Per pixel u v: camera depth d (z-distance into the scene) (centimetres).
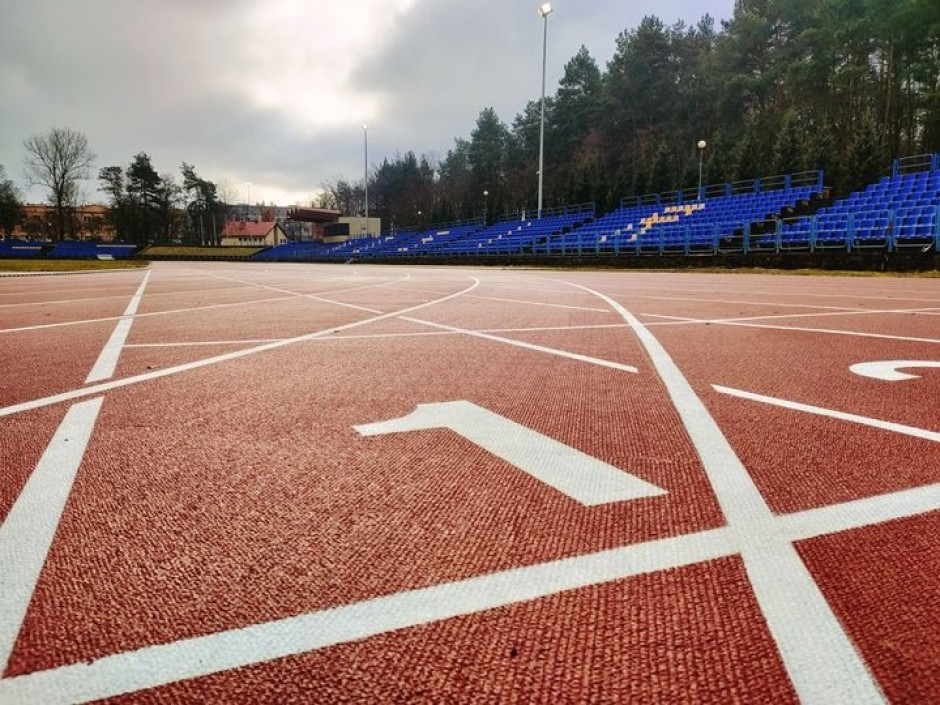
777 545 185
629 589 161
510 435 301
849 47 4775
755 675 128
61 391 402
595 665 132
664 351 545
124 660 135
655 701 121
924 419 321
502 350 560
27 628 147
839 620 147
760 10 5516
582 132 7238
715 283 1619
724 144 5131
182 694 125
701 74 5953
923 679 127
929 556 177
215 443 291
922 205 2092
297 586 165
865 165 2886
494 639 141
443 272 3036
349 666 132
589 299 1143
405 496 227
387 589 163
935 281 1558
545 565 175
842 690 123
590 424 318
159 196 10100
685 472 248
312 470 255
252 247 9119
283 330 719
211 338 652
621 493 227
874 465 253
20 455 276
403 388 406
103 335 682
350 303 1112
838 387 397
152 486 238
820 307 927
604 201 4297
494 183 8656
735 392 386
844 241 2081
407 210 10706
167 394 392
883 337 616
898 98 4838
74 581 169
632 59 6234
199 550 187
